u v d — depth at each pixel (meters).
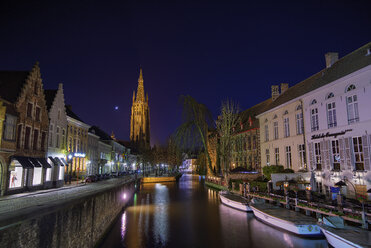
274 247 12.91
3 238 11.48
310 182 22.44
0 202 19.92
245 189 25.89
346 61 23.66
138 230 16.12
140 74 146.62
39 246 10.23
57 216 16.14
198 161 59.72
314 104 24.78
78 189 30.61
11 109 24.69
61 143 35.78
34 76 29.05
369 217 12.62
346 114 20.92
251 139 41.66
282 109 30.70
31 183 27.69
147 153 84.25
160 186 46.28
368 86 19.06
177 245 13.38
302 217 15.71
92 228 12.52
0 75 28.58
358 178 19.34
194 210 22.31
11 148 24.11
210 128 36.81
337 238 11.44
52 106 33.34
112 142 72.31
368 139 18.80
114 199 19.91
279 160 31.16
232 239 14.20
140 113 139.50
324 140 23.14
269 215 16.53
